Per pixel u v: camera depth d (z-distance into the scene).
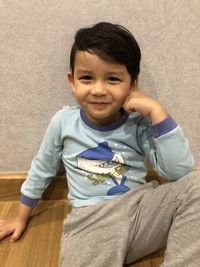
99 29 0.80
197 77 0.97
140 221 0.83
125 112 0.91
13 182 1.06
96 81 0.81
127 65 0.82
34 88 0.98
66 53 0.94
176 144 0.82
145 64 0.96
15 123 1.01
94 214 0.84
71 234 0.83
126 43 0.81
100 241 0.78
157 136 0.82
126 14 0.92
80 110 0.93
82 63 0.80
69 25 0.92
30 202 0.97
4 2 0.90
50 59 0.95
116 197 0.88
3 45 0.93
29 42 0.93
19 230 0.95
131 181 0.92
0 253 0.89
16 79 0.97
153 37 0.94
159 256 0.88
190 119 1.01
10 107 0.99
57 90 0.98
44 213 1.04
